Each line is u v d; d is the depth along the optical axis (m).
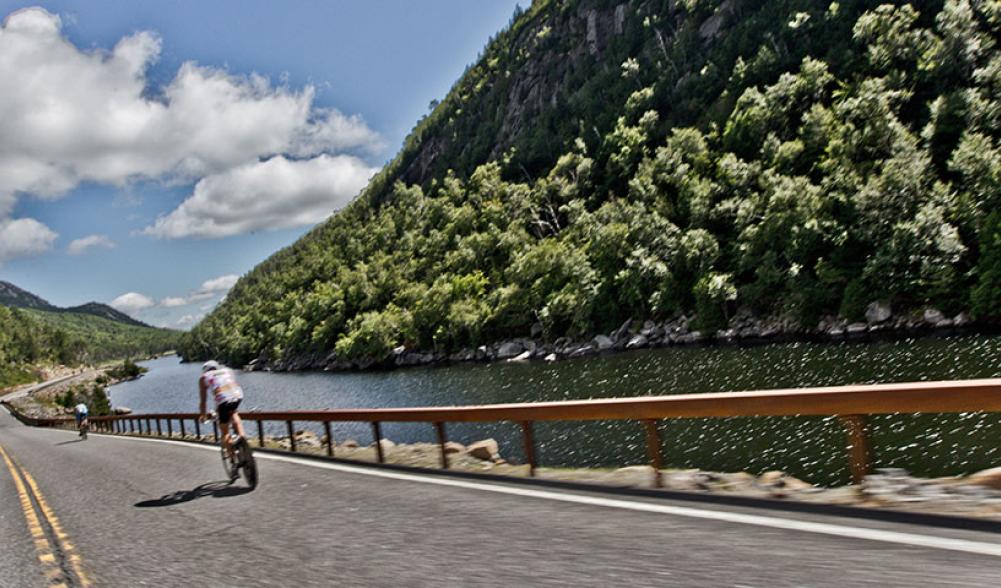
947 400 3.93
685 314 69.75
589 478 6.16
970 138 50.69
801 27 104.62
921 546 3.27
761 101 89.75
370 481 7.53
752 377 37.09
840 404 4.44
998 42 71.94
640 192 92.81
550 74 193.62
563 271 84.31
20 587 4.96
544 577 3.61
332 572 4.28
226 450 8.38
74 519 7.51
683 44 138.12
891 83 74.12
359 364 107.06
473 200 164.12
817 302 55.03
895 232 49.91
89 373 177.50
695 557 3.59
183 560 5.10
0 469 15.80
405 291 126.75
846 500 4.30
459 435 27.14
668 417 5.51
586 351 73.00
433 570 4.02
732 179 78.19
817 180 74.94
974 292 44.66
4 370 173.00
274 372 130.12
